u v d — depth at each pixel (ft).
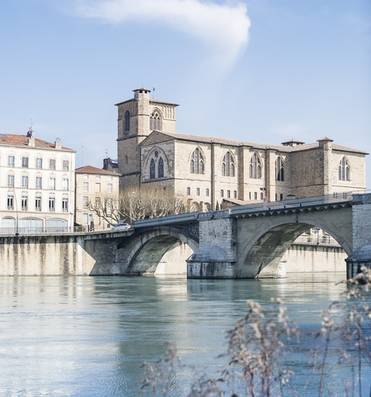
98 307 219.82
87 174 619.67
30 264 449.89
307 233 526.16
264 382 51.08
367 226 336.70
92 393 95.81
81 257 463.42
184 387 96.07
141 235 473.26
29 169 577.02
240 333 50.78
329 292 289.53
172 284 360.07
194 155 628.28
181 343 138.21
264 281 388.57
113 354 125.59
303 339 123.44
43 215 581.12
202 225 427.33
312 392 89.92
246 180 652.07
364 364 103.81
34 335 151.12
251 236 403.34
